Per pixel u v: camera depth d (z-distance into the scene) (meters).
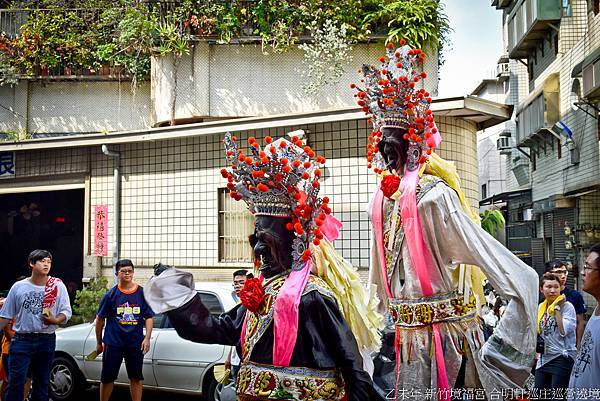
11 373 5.76
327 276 2.87
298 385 2.63
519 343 3.11
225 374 3.97
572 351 4.91
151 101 11.06
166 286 2.71
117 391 7.75
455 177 3.44
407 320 3.33
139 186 10.46
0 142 10.89
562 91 16.95
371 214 3.62
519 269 3.17
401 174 3.48
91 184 11.00
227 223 9.70
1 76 11.98
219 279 9.61
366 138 8.63
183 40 10.32
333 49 9.54
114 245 10.51
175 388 6.44
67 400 7.17
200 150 9.92
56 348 7.26
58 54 11.87
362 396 2.58
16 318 5.85
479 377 3.22
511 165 24.44
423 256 3.25
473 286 3.46
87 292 9.77
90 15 11.71
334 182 8.78
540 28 17.70
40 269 5.90
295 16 10.20
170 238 10.12
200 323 2.79
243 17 10.38
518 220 23.20
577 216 16.27
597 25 14.47
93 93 11.98
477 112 8.29
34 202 13.55
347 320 2.87
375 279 3.69
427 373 3.26
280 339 2.63
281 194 2.81
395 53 3.65
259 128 8.91
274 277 2.84
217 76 10.52
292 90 10.33
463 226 3.18
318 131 8.90
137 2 10.61
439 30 9.92
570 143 16.25
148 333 6.17
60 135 12.03
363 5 10.02
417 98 3.46
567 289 5.30
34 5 12.20
